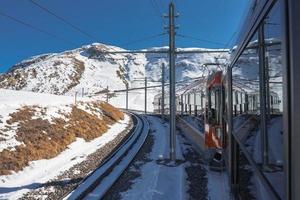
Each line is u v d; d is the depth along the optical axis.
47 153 22.88
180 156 23.00
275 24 4.08
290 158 3.49
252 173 6.44
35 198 14.32
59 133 27.97
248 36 6.37
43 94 41.50
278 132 4.10
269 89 4.71
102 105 50.72
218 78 16.86
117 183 16.50
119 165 20.16
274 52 4.25
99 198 13.84
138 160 22.06
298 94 3.32
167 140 31.00
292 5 3.38
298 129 3.31
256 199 5.95
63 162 22.20
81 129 32.03
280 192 3.93
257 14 5.18
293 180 3.37
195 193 14.71
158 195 14.52
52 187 15.83
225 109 14.05
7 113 27.47
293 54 3.36
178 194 14.64
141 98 162.75
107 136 35.12
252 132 6.37
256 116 5.89
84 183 15.89
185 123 34.59
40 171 19.64
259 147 5.55
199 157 22.50
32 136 24.41
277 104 4.17
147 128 40.94
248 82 6.79
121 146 27.19
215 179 16.56
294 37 3.36
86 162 21.62
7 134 23.20
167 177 17.48
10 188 16.14
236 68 8.99
